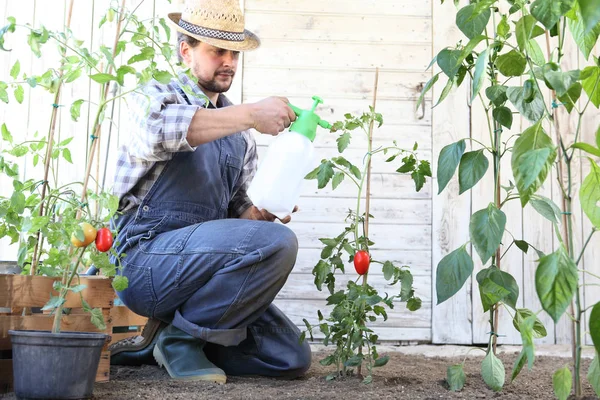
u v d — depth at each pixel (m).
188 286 2.15
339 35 3.52
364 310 2.11
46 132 3.41
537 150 1.39
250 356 2.31
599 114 3.49
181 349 2.18
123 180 2.22
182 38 2.35
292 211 2.12
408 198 3.48
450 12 3.53
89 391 1.73
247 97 3.49
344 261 3.43
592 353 3.13
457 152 1.75
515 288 1.79
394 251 3.46
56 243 1.80
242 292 2.10
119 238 2.27
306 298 3.41
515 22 1.61
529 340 1.46
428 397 1.82
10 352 1.89
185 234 2.17
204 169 2.30
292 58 3.51
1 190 3.34
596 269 3.46
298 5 3.52
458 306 3.43
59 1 3.44
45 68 3.44
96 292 2.03
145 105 2.08
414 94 3.52
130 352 2.39
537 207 1.67
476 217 1.66
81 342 1.68
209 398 1.80
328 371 2.51
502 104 1.83
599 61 1.51
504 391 1.93
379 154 3.49
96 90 3.43
